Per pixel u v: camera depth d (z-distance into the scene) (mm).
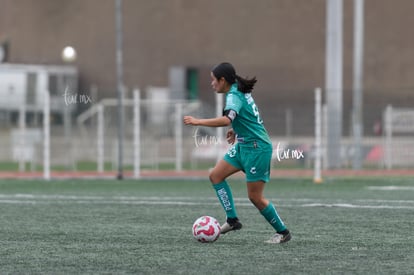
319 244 37406
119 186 78062
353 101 109125
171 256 34062
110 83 175250
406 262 32594
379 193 67438
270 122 123250
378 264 32125
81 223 45969
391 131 106188
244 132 36469
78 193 68562
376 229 42906
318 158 83625
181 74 164625
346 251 35375
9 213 51438
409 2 162500
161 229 43094
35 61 178250
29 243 38094
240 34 171375
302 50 168250
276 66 169375
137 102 91500
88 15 177250
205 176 93750
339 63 104000
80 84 174625
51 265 32094
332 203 57625
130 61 176125
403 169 102125
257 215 49750
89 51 176250
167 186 77938
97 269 31156
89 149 124188
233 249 35938
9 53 181000
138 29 176125
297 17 168625
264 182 36906
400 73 162250
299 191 70188
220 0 172750
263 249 35938
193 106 117875
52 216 49625
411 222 46031
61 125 125312
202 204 57344
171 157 115750
